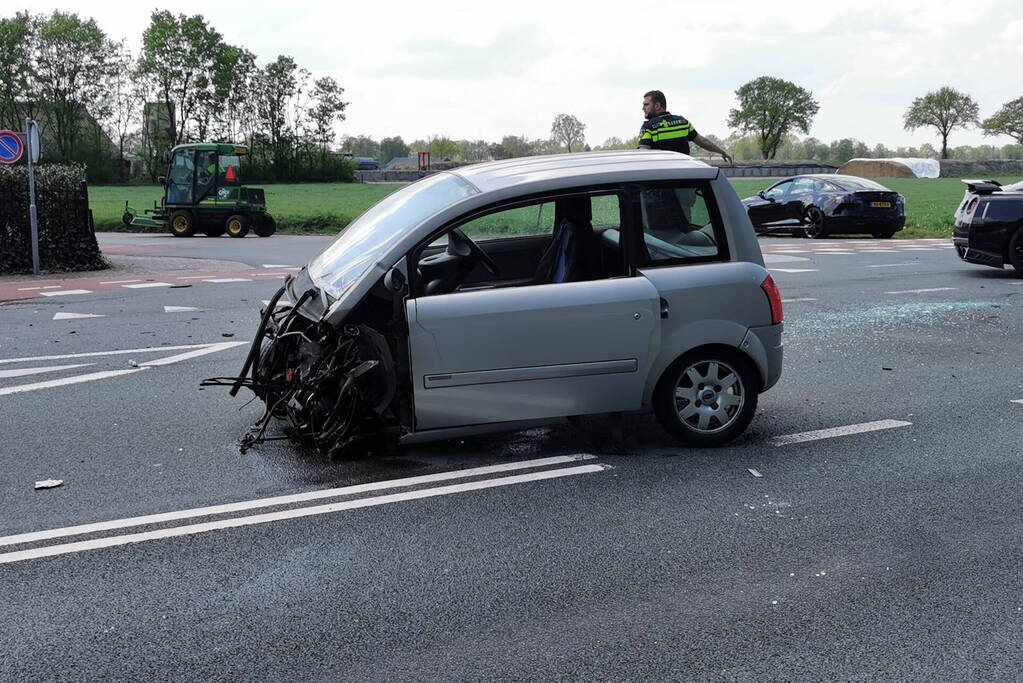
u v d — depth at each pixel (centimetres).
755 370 628
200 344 986
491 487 552
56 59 8775
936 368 859
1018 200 1456
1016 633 378
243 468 588
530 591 418
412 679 346
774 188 2580
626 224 597
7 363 897
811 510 516
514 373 576
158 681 345
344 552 462
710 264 610
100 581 430
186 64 9100
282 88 9538
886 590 417
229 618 394
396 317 565
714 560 450
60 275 1716
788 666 353
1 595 417
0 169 1711
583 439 643
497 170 635
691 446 627
